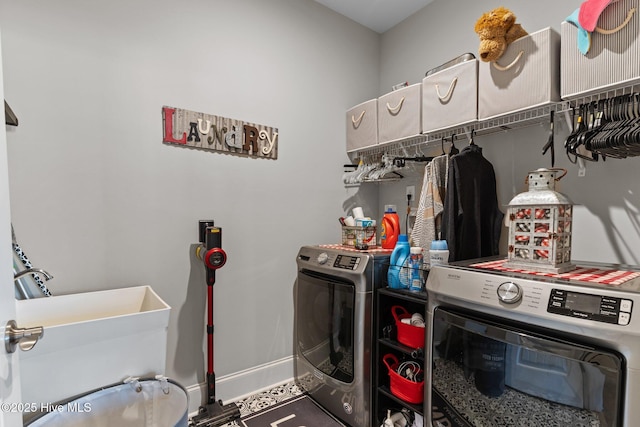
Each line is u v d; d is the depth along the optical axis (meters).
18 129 1.37
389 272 1.69
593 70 1.26
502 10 1.49
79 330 1.17
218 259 1.71
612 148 1.24
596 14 1.22
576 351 0.89
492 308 1.08
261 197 2.11
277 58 2.17
